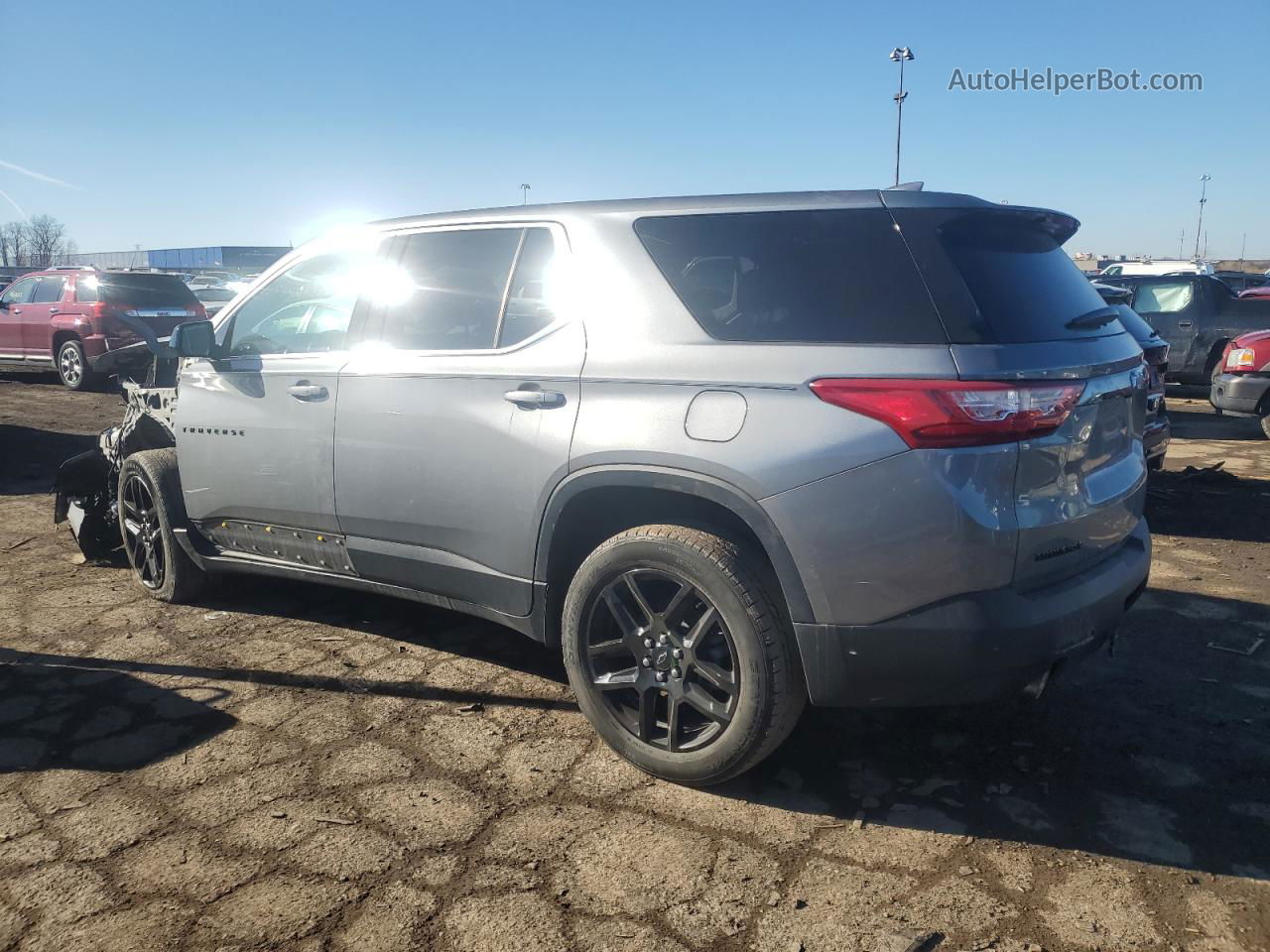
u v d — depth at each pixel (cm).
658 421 298
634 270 321
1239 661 408
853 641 272
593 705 321
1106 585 293
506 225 358
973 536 260
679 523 304
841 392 271
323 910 247
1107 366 295
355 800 299
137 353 573
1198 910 247
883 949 232
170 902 250
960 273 277
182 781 309
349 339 394
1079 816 291
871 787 308
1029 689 280
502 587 346
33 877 260
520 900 251
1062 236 332
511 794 303
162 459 476
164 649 421
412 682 387
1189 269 2850
